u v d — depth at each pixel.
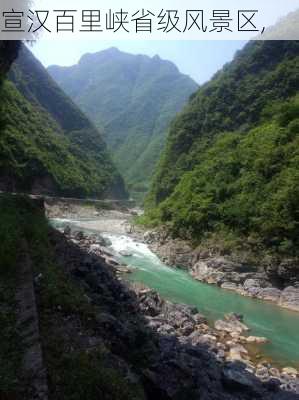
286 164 30.72
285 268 24.83
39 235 15.87
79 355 7.91
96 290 14.91
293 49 55.31
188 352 12.77
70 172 86.75
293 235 25.86
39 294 10.27
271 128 37.12
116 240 38.41
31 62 121.88
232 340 16.09
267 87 52.75
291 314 20.92
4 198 19.89
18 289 9.58
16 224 14.77
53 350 7.88
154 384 8.63
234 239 29.02
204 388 10.42
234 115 54.78
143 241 39.53
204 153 51.62
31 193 69.88
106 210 76.44
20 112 81.81
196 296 22.73
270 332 17.77
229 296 23.53
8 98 79.25
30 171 70.19
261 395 11.23
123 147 194.50
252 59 59.91
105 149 124.69
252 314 20.36
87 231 43.72
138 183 146.88
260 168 32.34
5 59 24.67
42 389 6.28
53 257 14.59
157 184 61.69
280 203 27.25
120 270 25.45
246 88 56.31
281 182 28.98
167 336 13.64
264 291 23.81
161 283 24.69
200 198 35.28
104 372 7.58
